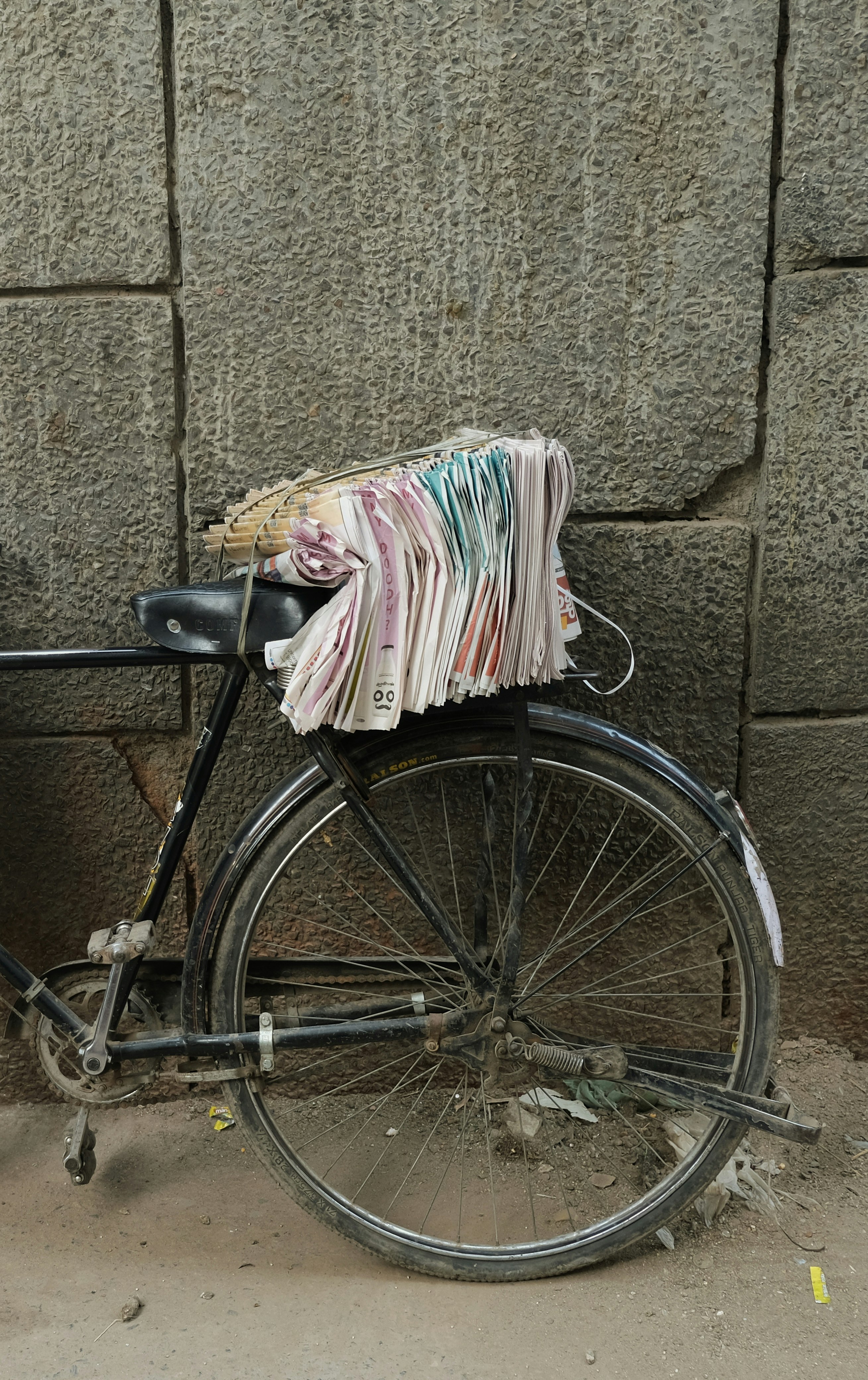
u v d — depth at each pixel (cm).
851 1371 161
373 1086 229
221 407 202
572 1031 213
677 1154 207
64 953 224
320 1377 160
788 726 218
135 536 206
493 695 174
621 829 219
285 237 197
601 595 209
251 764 214
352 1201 196
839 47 192
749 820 221
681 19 190
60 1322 171
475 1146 214
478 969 172
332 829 219
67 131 193
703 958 225
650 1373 161
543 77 192
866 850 223
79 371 200
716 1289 178
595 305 200
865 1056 233
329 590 166
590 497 206
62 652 168
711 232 198
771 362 204
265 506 173
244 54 190
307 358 201
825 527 209
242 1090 176
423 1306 175
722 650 212
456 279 199
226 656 171
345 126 193
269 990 194
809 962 229
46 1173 206
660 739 216
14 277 197
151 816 218
